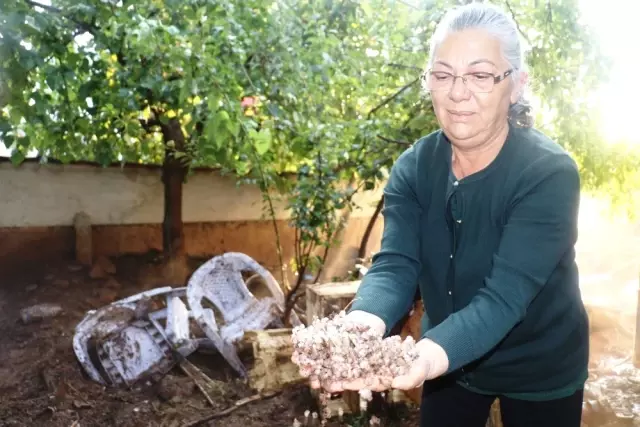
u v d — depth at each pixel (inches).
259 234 230.5
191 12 125.2
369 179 170.1
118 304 144.1
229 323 156.3
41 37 122.0
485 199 55.7
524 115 57.3
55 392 133.6
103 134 173.9
